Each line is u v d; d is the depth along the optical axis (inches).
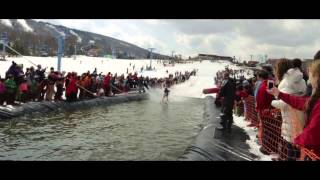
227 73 465.7
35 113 673.6
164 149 436.5
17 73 671.1
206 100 1164.5
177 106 1065.5
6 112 597.3
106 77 1071.6
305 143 161.6
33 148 412.8
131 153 407.8
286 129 233.3
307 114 167.0
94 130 555.5
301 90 232.8
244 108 598.5
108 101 1003.3
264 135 352.8
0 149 399.9
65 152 401.1
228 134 430.0
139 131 567.5
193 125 657.0
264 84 339.3
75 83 829.2
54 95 824.9
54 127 560.1
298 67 235.3
